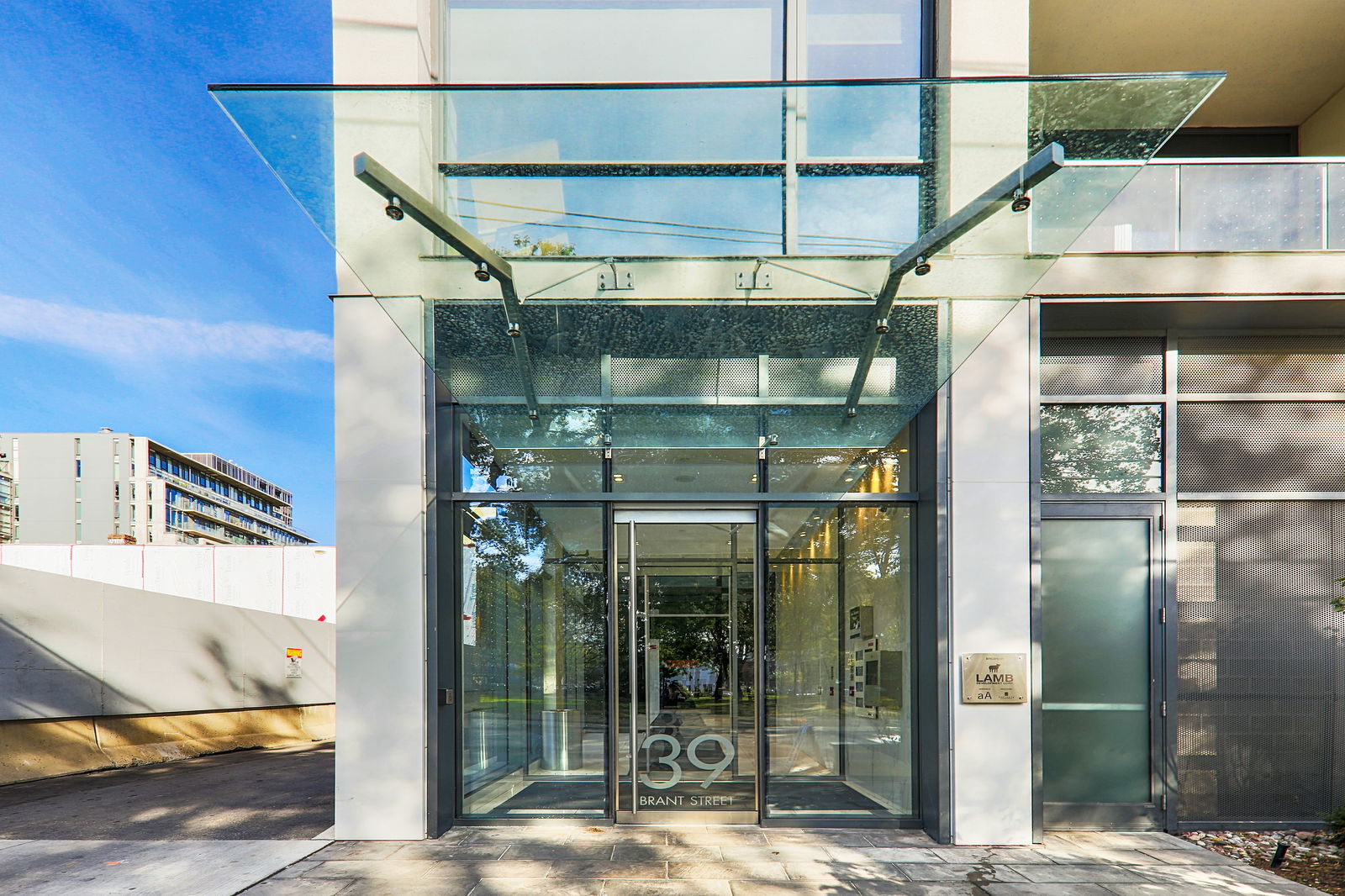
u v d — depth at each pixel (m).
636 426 6.51
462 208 4.55
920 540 6.51
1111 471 6.84
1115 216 6.47
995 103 4.31
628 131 4.55
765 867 5.41
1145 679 6.60
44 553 22.30
